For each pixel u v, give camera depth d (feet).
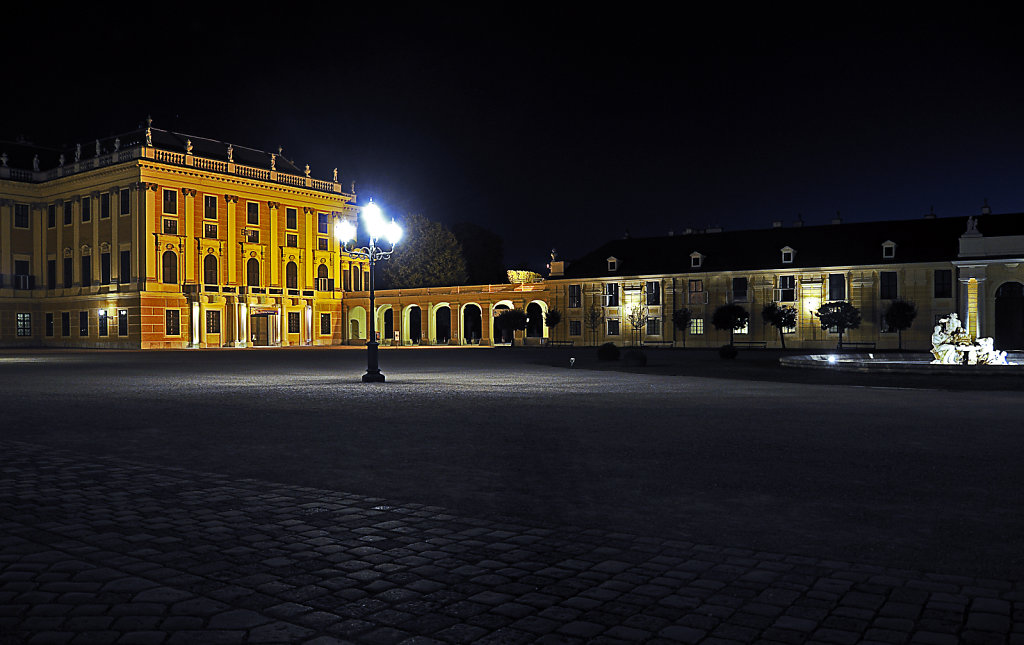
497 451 35.99
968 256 188.85
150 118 240.53
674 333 237.66
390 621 15.08
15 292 256.11
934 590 16.63
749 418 48.44
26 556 19.51
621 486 27.91
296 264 272.31
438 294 268.62
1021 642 13.84
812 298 221.25
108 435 42.14
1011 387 72.43
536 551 19.76
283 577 17.79
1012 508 24.23
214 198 247.91
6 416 51.57
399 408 55.98
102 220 241.35
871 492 26.63
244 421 48.47
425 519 23.25
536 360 142.10
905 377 84.84
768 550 19.79
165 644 13.99
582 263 257.75
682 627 14.66
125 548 20.24
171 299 234.99
